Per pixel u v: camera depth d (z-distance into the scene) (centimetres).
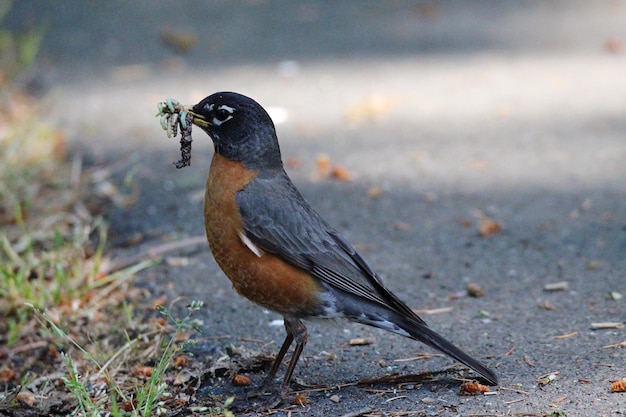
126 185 1370
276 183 823
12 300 1027
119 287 1065
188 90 1775
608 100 1666
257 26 2222
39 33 2150
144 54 2027
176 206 1301
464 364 779
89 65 1961
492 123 1581
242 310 997
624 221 1194
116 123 1638
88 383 859
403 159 1448
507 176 1369
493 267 1086
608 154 1428
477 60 1930
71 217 1266
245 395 812
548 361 830
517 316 948
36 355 945
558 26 2159
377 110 1642
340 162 1444
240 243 800
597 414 714
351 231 1208
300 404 783
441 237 1179
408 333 787
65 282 1034
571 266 1073
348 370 850
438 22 2228
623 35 2056
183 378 841
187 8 2394
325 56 1981
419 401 766
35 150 1455
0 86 1814
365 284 797
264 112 830
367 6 2384
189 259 1136
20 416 803
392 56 1972
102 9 2372
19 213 1190
